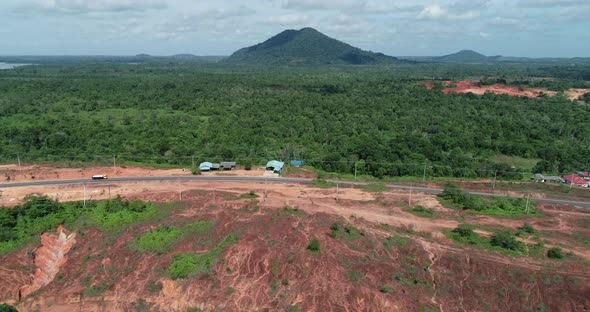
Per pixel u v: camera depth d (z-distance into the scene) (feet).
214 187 282.97
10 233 213.87
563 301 173.27
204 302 182.91
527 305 174.50
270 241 208.23
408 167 335.88
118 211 237.25
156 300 187.01
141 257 204.64
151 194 262.26
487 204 267.39
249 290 184.96
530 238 221.05
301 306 176.45
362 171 336.70
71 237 221.05
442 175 338.13
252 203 252.62
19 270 199.93
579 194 295.69
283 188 286.25
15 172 295.48
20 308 187.01
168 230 220.02
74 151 355.56
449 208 262.67
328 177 320.91
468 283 184.44
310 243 202.80
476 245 213.46
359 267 189.78
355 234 215.72
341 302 175.42
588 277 184.55
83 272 202.08
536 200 282.56
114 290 192.03
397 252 204.54
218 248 204.64
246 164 335.67
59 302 188.75
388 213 249.34
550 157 390.01
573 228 236.22
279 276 188.44
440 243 215.72
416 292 180.55
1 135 389.80
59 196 255.70
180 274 192.24
